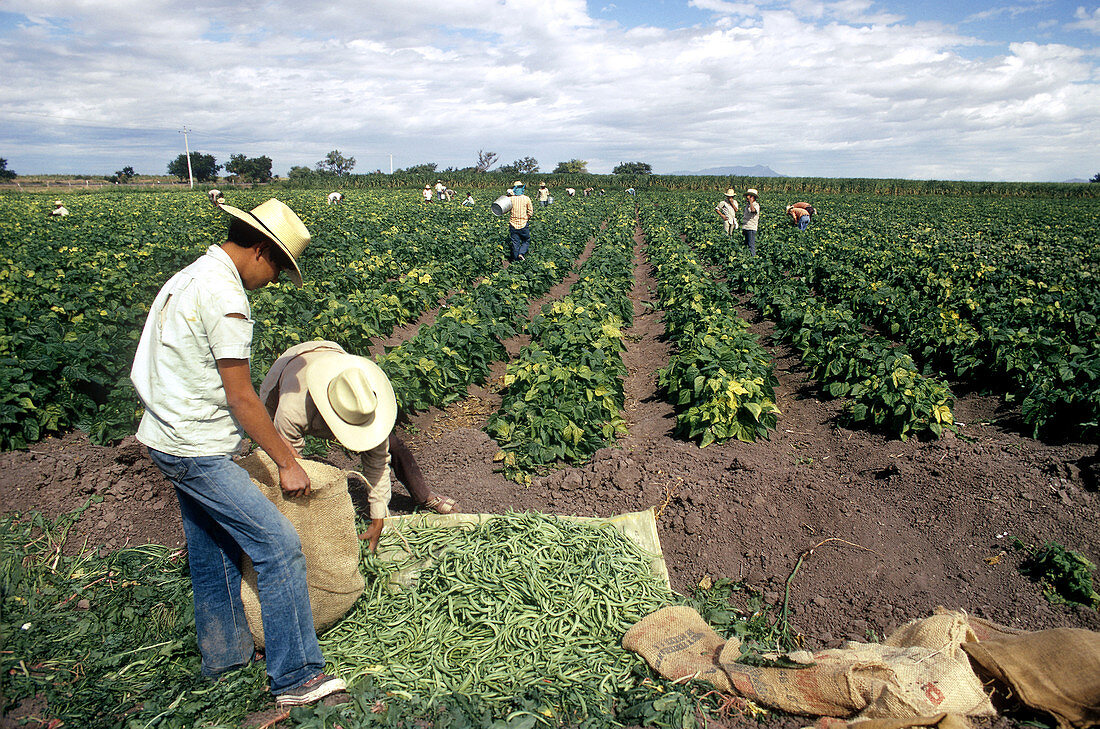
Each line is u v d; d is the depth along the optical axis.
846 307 11.82
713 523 5.11
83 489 5.00
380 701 3.19
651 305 13.88
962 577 4.39
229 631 3.40
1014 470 5.37
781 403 8.10
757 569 4.64
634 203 50.59
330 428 3.61
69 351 6.86
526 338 11.50
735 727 3.21
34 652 3.41
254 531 3.07
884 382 6.72
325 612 3.63
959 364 8.26
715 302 12.30
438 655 3.53
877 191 73.38
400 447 4.67
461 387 8.30
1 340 7.02
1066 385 6.57
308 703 3.22
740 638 3.91
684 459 6.14
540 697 3.21
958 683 3.08
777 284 13.49
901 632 3.61
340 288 12.58
